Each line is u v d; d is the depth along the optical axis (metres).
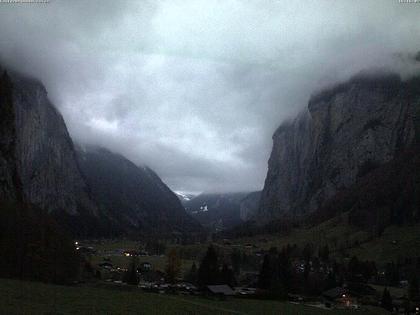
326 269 190.25
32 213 132.50
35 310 56.00
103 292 88.19
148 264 190.00
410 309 126.19
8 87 167.38
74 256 130.38
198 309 82.81
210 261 141.12
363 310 117.69
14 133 162.88
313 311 105.81
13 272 101.88
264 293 126.81
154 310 70.88
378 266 198.12
